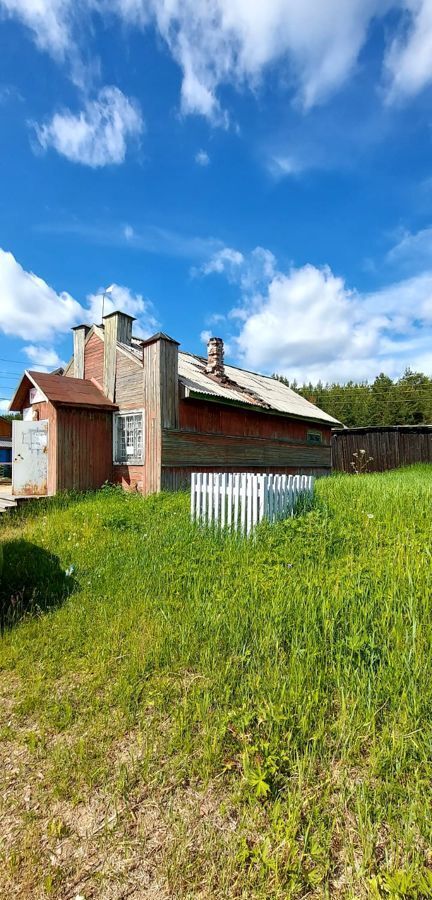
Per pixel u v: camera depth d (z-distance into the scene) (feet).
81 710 9.56
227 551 17.46
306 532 17.74
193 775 7.54
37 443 37.14
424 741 7.28
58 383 38.86
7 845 6.48
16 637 13.25
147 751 7.92
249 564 16.05
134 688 10.01
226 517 21.27
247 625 11.69
